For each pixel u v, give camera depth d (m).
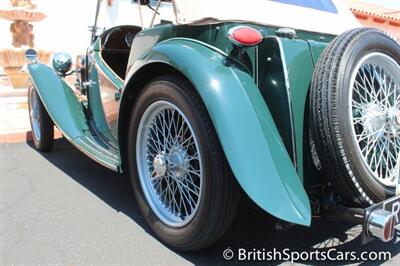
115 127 3.41
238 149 2.01
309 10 2.96
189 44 2.34
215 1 2.61
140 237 2.62
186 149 2.37
